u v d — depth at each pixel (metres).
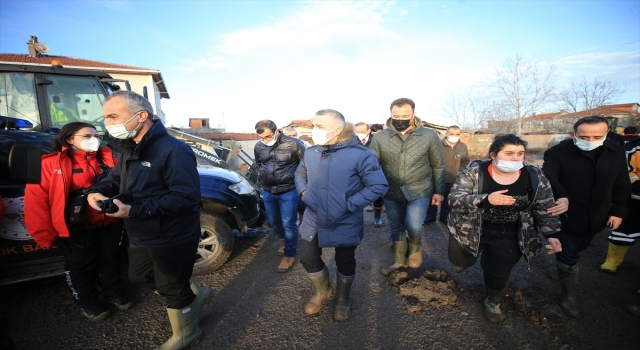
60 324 2.62
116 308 2.82
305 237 2.50
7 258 2.64
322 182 2.38
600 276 3.24
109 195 2.15
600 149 2.49
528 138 31.25
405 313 2.67
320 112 2.37
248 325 2.56
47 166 2.25
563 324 2.45
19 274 2.71
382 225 5.28
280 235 3.84
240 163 8.54
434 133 3.09
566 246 2.57
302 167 2.67
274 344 2.33
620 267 3.43
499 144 2.15
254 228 5.22
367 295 2.98
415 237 3.16
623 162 2.46
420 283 3.00
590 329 2.40
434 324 2.51
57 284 3.26
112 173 2.27
